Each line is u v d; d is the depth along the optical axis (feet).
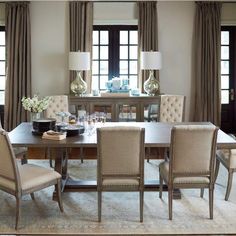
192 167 11.68
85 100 21.38
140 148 11.44
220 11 22.50
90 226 11.38
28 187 11.30
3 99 23.89
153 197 13.70
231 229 11.19
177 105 18.37
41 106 14.20
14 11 22.29
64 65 23.25
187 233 10.95
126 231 11.06
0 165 11.43
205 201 13.32
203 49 22.66
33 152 20.06
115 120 21.49
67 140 12.69
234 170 13.20
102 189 11.63
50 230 11.10
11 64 22.56
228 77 24.08
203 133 11.36
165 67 23.29
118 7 22.82
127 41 23.68
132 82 23.97
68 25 22.94
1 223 11.57
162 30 23.00
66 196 13.82
